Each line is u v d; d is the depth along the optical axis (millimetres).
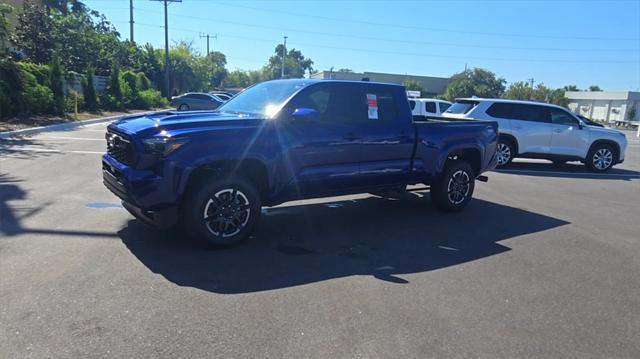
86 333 3469
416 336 3680
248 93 6793
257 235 6039
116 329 3549
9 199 7047
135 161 5031
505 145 13500
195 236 5301
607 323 4082
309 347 3449
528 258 5684
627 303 4504
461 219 7410
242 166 5574
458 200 7766
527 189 10547
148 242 5469
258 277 4684
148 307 3920
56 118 19781
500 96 76562
